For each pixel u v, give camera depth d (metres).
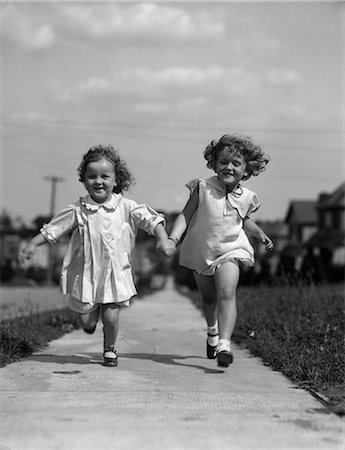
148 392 5.78
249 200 6.98
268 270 34.31
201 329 11.91
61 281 6.98
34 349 8.34
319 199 60.56
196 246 6.97
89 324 7.26
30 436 4.46
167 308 20.12
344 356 6.96
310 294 14.66
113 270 6.86
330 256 47.56
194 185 7.01
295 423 4.80
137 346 9.09
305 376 6.40
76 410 5.11
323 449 4.27
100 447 4.27
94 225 6.86
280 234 80.81
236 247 6.88
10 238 81.44
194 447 4.28
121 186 7.09
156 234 6.89
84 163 6.91
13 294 32.56
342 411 5.06
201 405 5.31
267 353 7.77
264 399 5.55
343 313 11.41
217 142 6.98
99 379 6.36
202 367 7.21
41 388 5.91
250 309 13.13
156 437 4.46
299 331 9.02
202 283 7.20
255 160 7.00
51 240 6.88
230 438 4.46
